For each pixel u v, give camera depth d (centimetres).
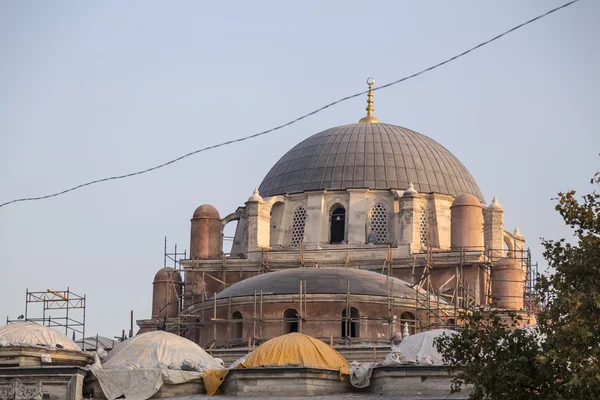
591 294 6122
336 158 12188
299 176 12188
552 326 6241
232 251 12444
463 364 6525
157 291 11600
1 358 8719
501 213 11512
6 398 8238
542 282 6419
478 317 6538
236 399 7994
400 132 12569
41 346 8794
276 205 12069
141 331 11444
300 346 8219
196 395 8219
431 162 12250
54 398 8212
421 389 7812
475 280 10975
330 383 8012
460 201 11188
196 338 10500
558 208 6512
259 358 8200
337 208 11988
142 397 8212
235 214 12275
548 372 6191
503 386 6194
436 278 11088
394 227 11750
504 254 11706
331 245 11706
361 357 9181
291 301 9819
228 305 10006
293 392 7956
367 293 9850
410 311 9969
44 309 11212
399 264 11181
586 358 5972
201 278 11456
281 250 11506
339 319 9719
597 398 5869
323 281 9925
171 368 8350
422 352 8075
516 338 6544
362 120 13175
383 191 11888
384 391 7875
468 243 11100
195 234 11681
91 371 8350
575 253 6406
